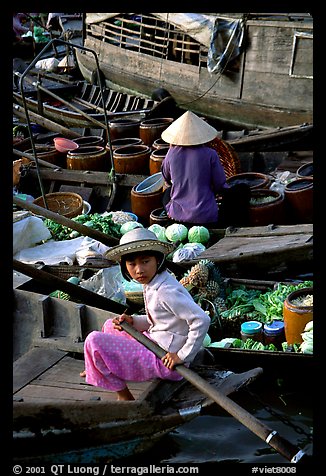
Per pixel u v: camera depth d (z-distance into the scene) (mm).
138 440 4230
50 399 4418
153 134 11078
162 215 8125
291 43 10922
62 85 15211
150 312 4348
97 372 4316
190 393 4355
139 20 14070
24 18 19969
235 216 7801
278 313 5648
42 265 6453
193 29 11898
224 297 6094
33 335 5152
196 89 12477
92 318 5035
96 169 10172
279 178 8992
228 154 9016
